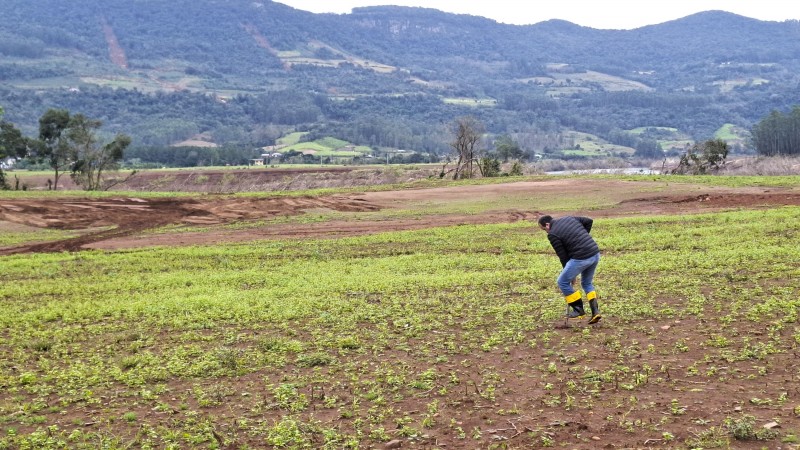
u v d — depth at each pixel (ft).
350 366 36.29
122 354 41.42
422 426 28.19
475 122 275.59
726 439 24.94
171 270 77.97
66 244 106.83
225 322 48.49
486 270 66.49
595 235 89.81
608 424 27.14
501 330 41.45
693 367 32.60
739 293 46.44
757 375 31.22
